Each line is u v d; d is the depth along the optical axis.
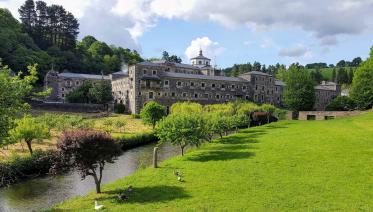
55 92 159.75
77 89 150.12
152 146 72.94
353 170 33.31
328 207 23.77
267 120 105.19
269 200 25.89
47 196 35.81
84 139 30.27
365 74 117.44
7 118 25.14
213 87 145.75
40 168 45.34
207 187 30.72
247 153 46.47
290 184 29.89
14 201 34.22
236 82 151.75
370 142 47.53
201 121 54.88
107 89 144.12
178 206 25.77
